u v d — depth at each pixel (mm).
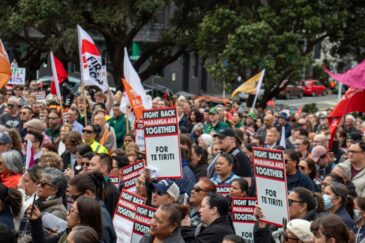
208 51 36000
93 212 8070
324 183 11695
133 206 9891
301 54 35406
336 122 14883
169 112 10484
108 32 38406
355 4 36719
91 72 19250
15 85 28703
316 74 39031
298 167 11984
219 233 8734
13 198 9125
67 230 8703
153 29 50938
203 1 37781
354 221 10219
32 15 35875
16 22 36000
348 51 37969
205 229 8836
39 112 21344
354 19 37125
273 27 35000
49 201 9414
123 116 19422
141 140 16453
